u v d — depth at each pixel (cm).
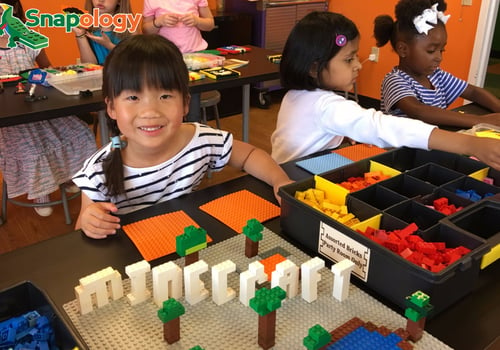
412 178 90
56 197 235
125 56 85
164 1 266
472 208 78
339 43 121
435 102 175
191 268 62
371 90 380
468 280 65
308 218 75
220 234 81
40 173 198
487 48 319
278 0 360
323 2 385
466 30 321
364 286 68
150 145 91
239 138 318
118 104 88
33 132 193
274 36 369
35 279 69
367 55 375
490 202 79
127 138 97
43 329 57
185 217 86
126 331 58
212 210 89
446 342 58
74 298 65
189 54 230
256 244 73
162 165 103
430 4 162
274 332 56
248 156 110
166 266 62
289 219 80
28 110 152
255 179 105
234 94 356
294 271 63
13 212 221
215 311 62
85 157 210
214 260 73
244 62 222
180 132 106
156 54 86
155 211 88
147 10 267
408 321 58
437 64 168
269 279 68
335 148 125
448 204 86
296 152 134
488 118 147
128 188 103
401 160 107
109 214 84
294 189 85
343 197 83
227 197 95
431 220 79
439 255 68
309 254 76
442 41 163
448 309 64
